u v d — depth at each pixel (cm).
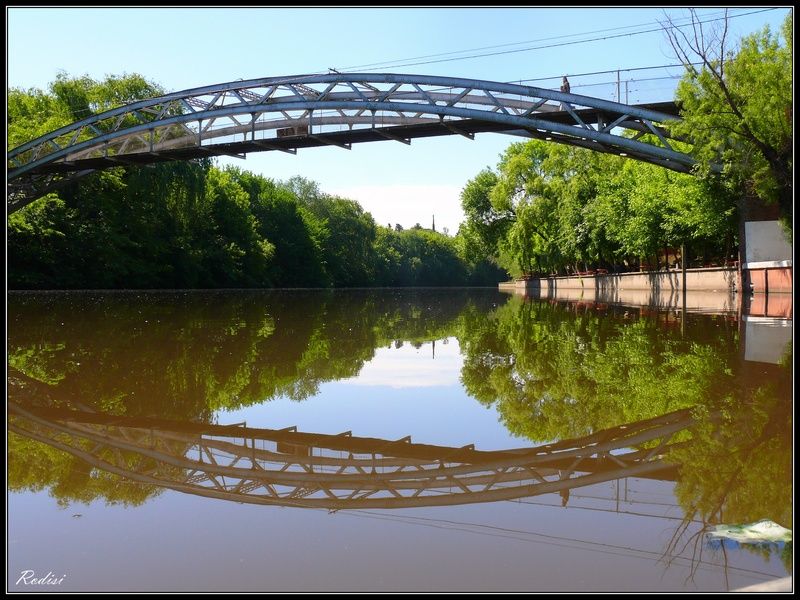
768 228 2872
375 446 553
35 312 2144
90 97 5234
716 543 326
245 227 7419
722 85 2270
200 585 282
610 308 2664
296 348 1268
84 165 4200
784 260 2683
